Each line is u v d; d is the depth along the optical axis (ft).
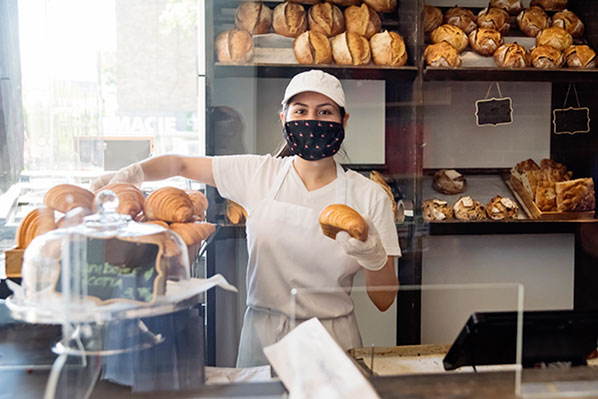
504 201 6.39
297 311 3.14
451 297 3.34
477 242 6.43
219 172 4.93
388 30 6.44
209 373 2.98
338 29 6.24
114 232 2.93
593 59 6.44
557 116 6.65
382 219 4.65
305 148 4.80
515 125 6.66
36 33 4.61
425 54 6.35
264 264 3.99
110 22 4.72
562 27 6.68
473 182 6.59
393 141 6.33
